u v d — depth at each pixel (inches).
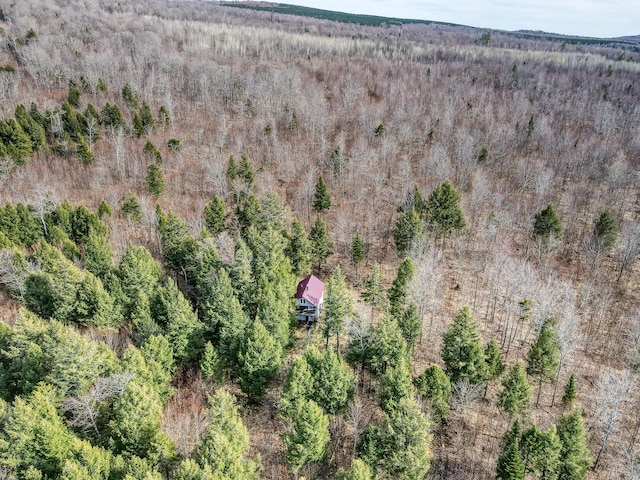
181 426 1937.7
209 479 1376.7
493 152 4461.1
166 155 4274.1
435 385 1953.7
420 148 4574.3
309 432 1697.8
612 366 2454.5
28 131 3905.0
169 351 2091.5
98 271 2564.0
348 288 3083.2
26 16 6446.9
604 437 1946.4
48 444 1526.8
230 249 2650.1
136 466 1467.8
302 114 4918.8
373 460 1737.2
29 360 1827.0
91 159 3934.5
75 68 5442.9
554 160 4306.1
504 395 2041.1
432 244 3216.0
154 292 2416.3
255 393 2116.1
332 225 3656.5
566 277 3085.6
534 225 3289.9
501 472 1695.4
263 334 2055.9
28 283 2353.6
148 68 5940.0
